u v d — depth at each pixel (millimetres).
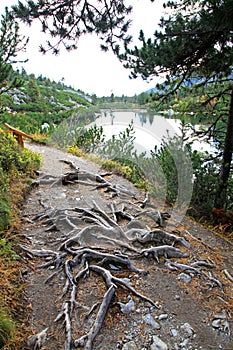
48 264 3447
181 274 3555
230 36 4250
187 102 6641
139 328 2727
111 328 2693
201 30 4250
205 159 6402
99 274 3320
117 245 3938
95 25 5820
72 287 3090
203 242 4473
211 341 2672
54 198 5191
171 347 2570
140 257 3770
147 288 3250
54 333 2584
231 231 5117
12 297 2842
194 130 6402
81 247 3732
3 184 4758
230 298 3270
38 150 8148
